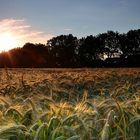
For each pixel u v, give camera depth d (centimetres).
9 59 10175
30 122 529
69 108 548
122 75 2277
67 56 13338
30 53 11144
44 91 1091
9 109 545
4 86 1284
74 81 1569
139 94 874
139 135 478
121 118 491
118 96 861
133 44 14338
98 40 14238
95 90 1236
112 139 454
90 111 545
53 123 451
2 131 420
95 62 11888
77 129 450
